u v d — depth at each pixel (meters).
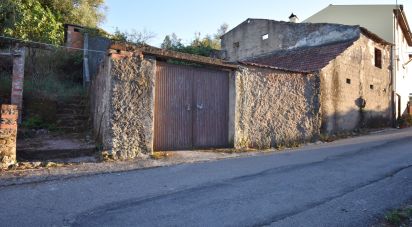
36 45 14.12
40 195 4.65
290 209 4.18
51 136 8.88
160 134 7.92
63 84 13.13
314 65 12.66
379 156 7.81
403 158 7.52
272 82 9.85
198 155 7.80
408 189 5.05
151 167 6.58
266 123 9.62
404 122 18.20
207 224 3.68
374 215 4.00
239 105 9.05
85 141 8.26
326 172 6.14
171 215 3.95
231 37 21.61
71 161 6.72
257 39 19.61
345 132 13.11
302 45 16.91
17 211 4.00
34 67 13.29
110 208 4.16
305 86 10.77
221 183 5.37
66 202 4.37
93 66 14.91
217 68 8.98
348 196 4.71
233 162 7.14
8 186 5.07
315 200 4.52
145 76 7.48
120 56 7.20
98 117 8.66
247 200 4.51
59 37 15.88
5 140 5.95
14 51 10.02
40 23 14.35
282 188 5.09
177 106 8.21
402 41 21.41
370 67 15.62
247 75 9.27
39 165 6.20
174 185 5.25
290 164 6.90
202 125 8.64
